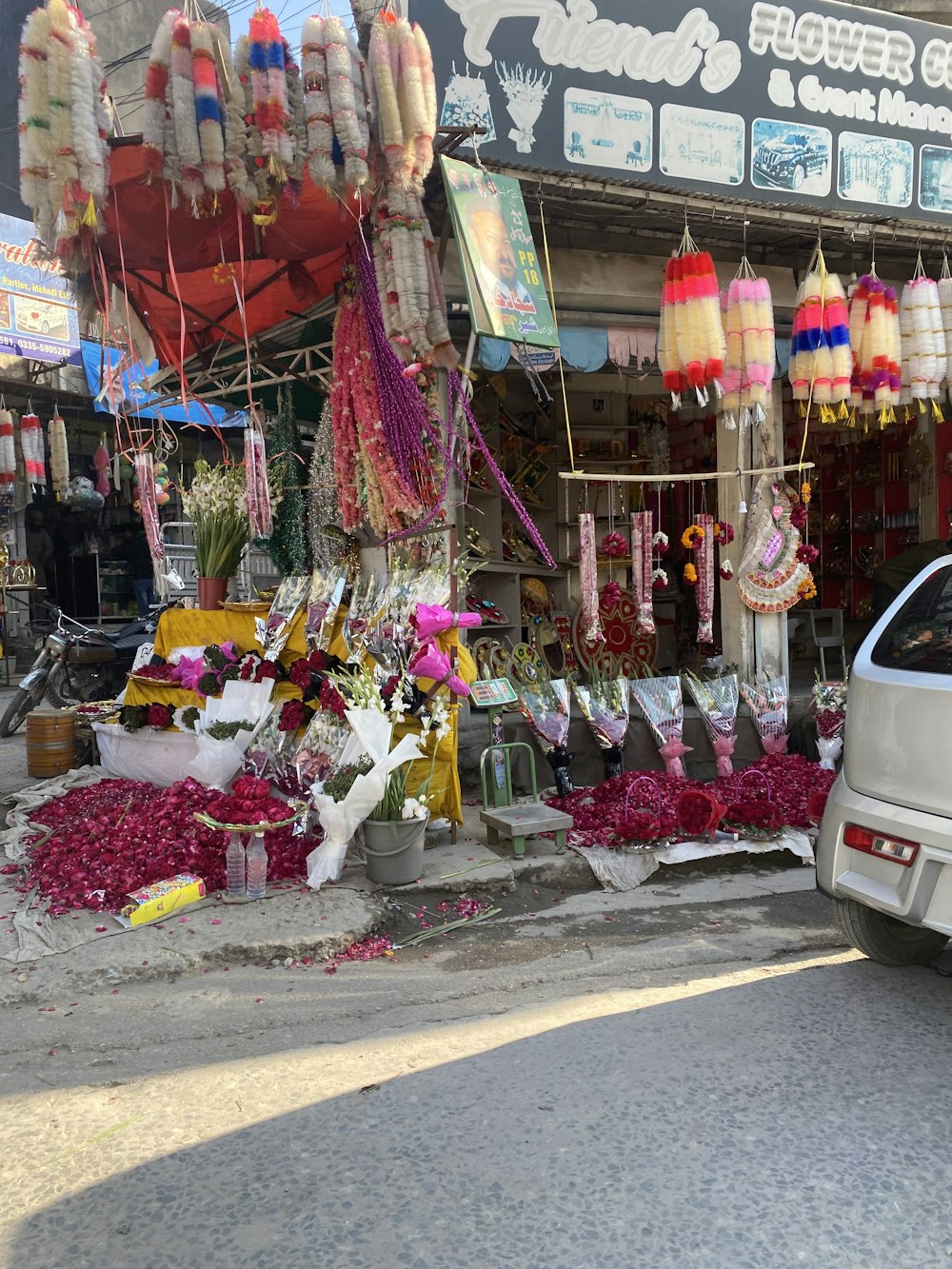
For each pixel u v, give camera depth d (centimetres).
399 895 461
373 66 446
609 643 866
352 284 555
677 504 945
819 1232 214
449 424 581
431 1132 259
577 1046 310
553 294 617
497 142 527
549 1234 215
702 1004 344
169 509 1480
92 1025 338
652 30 555
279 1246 214
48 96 396
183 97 410
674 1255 207
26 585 1338
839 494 1080
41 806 591
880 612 873
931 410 920
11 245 1145
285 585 618
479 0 512
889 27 627
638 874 504
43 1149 258
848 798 341
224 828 425
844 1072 288
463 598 624
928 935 379
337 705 509
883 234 656
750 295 598
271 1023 338
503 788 569
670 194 574
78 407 1337
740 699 699
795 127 605
